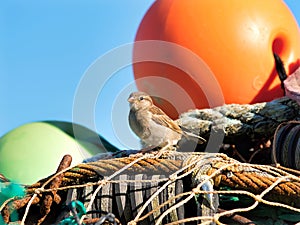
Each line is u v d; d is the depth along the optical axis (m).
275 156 1.64
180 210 1.45
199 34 1.76
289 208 1.45
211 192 1.45
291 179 1.49
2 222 1.48
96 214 1.47
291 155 1.61
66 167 1.51
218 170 1.48
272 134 1.73
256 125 1.72
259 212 1.52
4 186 1.50
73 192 1.49
